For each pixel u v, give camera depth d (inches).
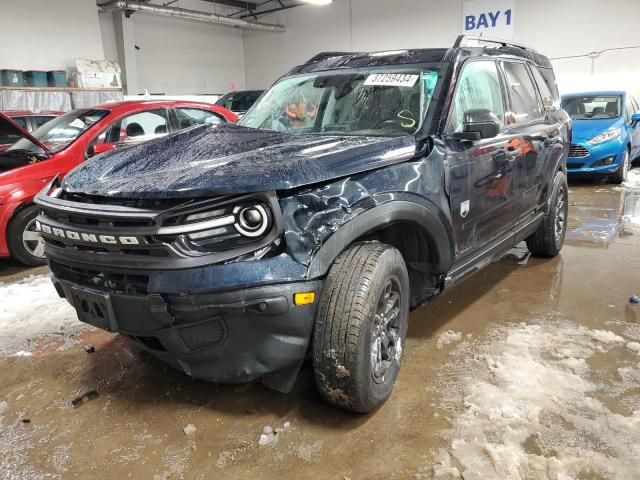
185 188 77.6
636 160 428.1
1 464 83.6
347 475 79.2
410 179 97.3
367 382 87.1
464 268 120.8
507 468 78.6
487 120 108.9
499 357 113.0
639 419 89.9
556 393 98.3
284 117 131.3
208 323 79.9
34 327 137.9
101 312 86.4
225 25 768.3
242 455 84.3
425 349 118.3
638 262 179.9
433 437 87.1
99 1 635.5
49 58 531.2
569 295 150.4
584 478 76.9
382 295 90.8
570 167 335.9
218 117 257.6
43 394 104.8
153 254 79.1
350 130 118.4
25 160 197.0
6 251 188.9
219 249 77.9
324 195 83.7
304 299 79.9
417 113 114.2
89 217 83.3
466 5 596.4
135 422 94.0
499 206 132.6
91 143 208.2
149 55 676.1
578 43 534.9
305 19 733.9
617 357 112.5
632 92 515.5
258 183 77.5
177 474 80.4
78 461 84.0
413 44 649.6
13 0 499.2
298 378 107.0
